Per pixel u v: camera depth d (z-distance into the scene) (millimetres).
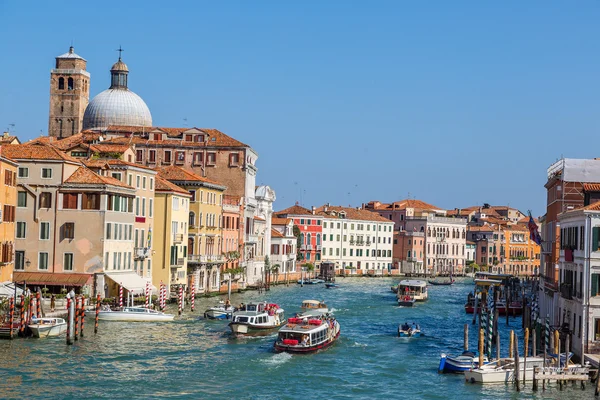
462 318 99000
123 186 89500
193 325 79375
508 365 58281
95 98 160500
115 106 158375
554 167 85562
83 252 85688
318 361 64188
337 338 73875
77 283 84438
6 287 74812
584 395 53844
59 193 86000
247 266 137125
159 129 137875
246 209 134000
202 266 112938
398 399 53344
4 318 67625
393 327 86750
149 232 99500
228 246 125438
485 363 59500
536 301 103438
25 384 53062
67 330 65188
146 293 87688
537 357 59375
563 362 57812
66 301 74625
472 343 76500
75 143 116438
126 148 105688
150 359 62094
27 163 86062
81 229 85875
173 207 102875
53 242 86062
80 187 85688
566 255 64188
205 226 113875
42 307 73000
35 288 84938
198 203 111688
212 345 68750
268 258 144625
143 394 52219
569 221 64438
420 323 91688
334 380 57969
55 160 85688
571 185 76812
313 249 192875
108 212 86500
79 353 62406
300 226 190750
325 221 196375
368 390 55531
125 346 66188
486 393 54719
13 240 79500
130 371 57844
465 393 54781
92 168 92000
